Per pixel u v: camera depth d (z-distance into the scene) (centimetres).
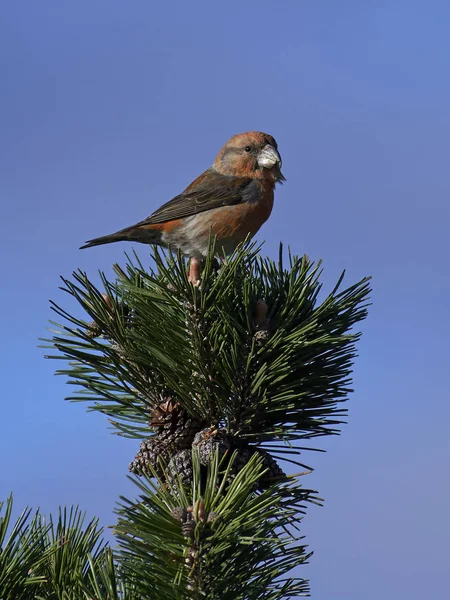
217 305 443
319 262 475
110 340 466
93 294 457
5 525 374
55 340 449
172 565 321
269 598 339
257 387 414
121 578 335
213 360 427
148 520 323
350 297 469
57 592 365
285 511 356
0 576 366
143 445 435
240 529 323
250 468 351
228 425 431
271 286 489
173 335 425
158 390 446
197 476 354
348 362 459
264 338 427
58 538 397
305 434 438
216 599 322
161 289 446
